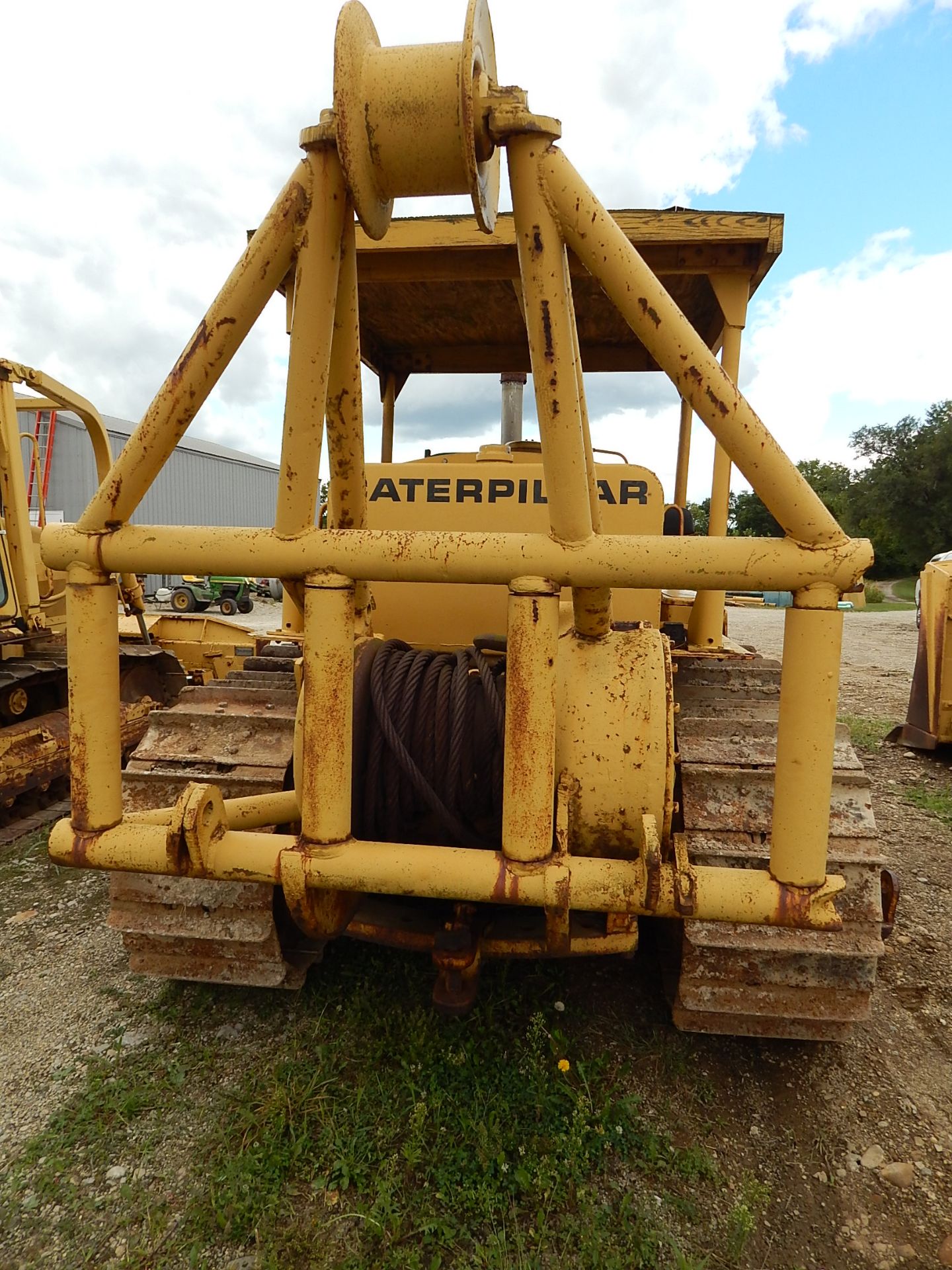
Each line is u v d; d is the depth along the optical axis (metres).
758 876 1.79
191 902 2.51
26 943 3.32
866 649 14.30
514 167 1.67
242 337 1.84
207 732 2.84
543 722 1.76
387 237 3.26
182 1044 2.55
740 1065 2.49
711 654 3.41
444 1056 2.41
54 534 1.92
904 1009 2.89
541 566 1.75
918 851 4.53
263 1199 1.95
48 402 5.77
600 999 2.79
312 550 1.81
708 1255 1.84
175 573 1.90
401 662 2.37
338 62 1.56
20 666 5.16
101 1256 1.82
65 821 2.00
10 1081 2.41
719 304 3.33
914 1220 1.96
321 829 1.83
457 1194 1.96
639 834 2.08
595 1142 2.12
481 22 1.64
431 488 3.28
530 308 1.71
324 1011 2.67
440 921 2.46
